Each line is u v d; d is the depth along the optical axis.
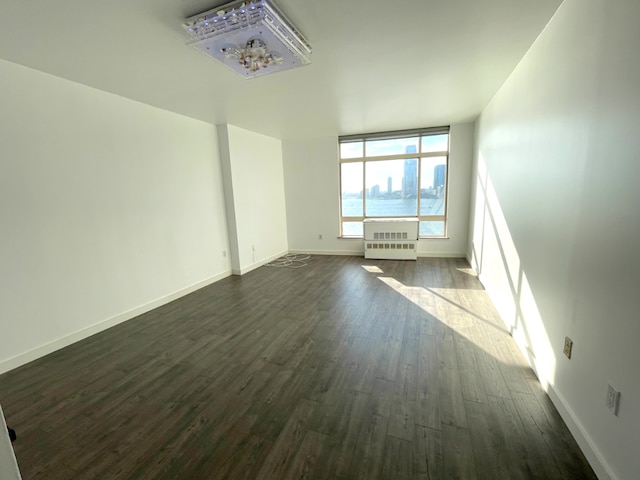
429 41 2.17
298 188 6.18
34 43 2.01
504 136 3.01
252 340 2.75
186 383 2.15
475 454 1.49
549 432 1.61
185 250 4.03
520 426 1.66
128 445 1.63
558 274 1.78
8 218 2.34
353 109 3.89
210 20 1.75
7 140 2.32
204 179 4.32
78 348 2.69
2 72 2.27
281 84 2.90
